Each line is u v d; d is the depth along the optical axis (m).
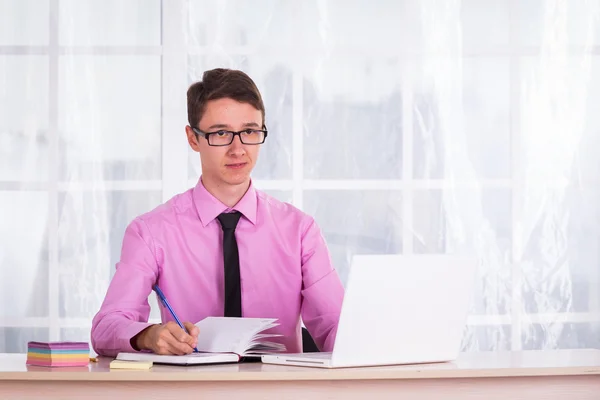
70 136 4.19
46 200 4.18
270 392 2.05
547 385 2.16
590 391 2.18
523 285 4.32
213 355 2.27
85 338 4.18
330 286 2.94
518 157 4.31
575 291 4.33
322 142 4.27
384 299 2.19
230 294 2.85
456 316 2.36
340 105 4.27
